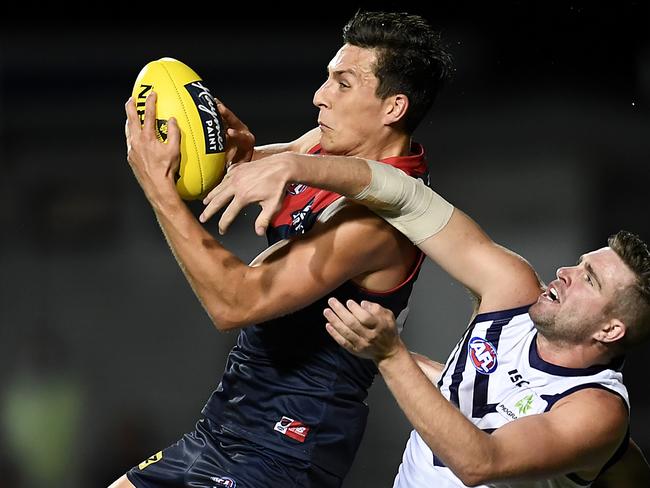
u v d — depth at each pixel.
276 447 11.45
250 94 37.12
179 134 10.51
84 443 30.45
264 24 37.38
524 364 11.85
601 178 36.47
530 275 12.16
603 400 11.41
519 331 11.95
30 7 37.25
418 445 12.36
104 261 35.16
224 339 33.25
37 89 37.25
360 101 11.09
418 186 11.09
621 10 37.28
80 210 36.06
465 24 37.78
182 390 32.62
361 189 10.38
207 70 37.41
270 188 9.47
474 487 10.45
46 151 36.88
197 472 11.67
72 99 37.22
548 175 36.56
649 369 29.11
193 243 10.42
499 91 37.59
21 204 36.16
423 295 31.02
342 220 10.81
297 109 36.94
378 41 11.06
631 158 36.69
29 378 32.66
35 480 29.38
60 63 37.31
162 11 37.53
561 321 11.54
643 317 11.60
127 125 10.68
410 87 11.12
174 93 10.69
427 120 37.41
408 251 11.45
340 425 11.56
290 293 10.61
